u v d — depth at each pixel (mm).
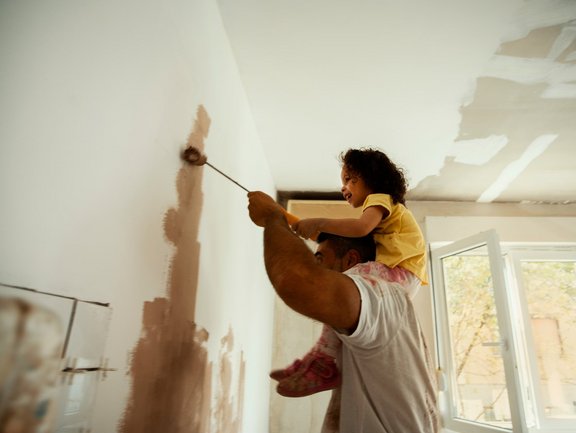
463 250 2494
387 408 682
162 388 788
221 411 1240
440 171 2387
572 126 1873
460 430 2281
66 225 508
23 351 290
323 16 1284
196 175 1001
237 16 1287
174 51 871
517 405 1947
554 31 1313
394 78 1585
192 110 983
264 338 2184
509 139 2006
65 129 507
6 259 411
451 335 2539
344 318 608
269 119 1885
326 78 1592
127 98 662
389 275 977
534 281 2719
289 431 2352
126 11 663
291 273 577
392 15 1274
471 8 1239
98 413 571
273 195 2604
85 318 540
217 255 1188
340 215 2668
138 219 700
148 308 736
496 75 1544
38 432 305
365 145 2113
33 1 459
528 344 2547
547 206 2803
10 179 420
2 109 413
